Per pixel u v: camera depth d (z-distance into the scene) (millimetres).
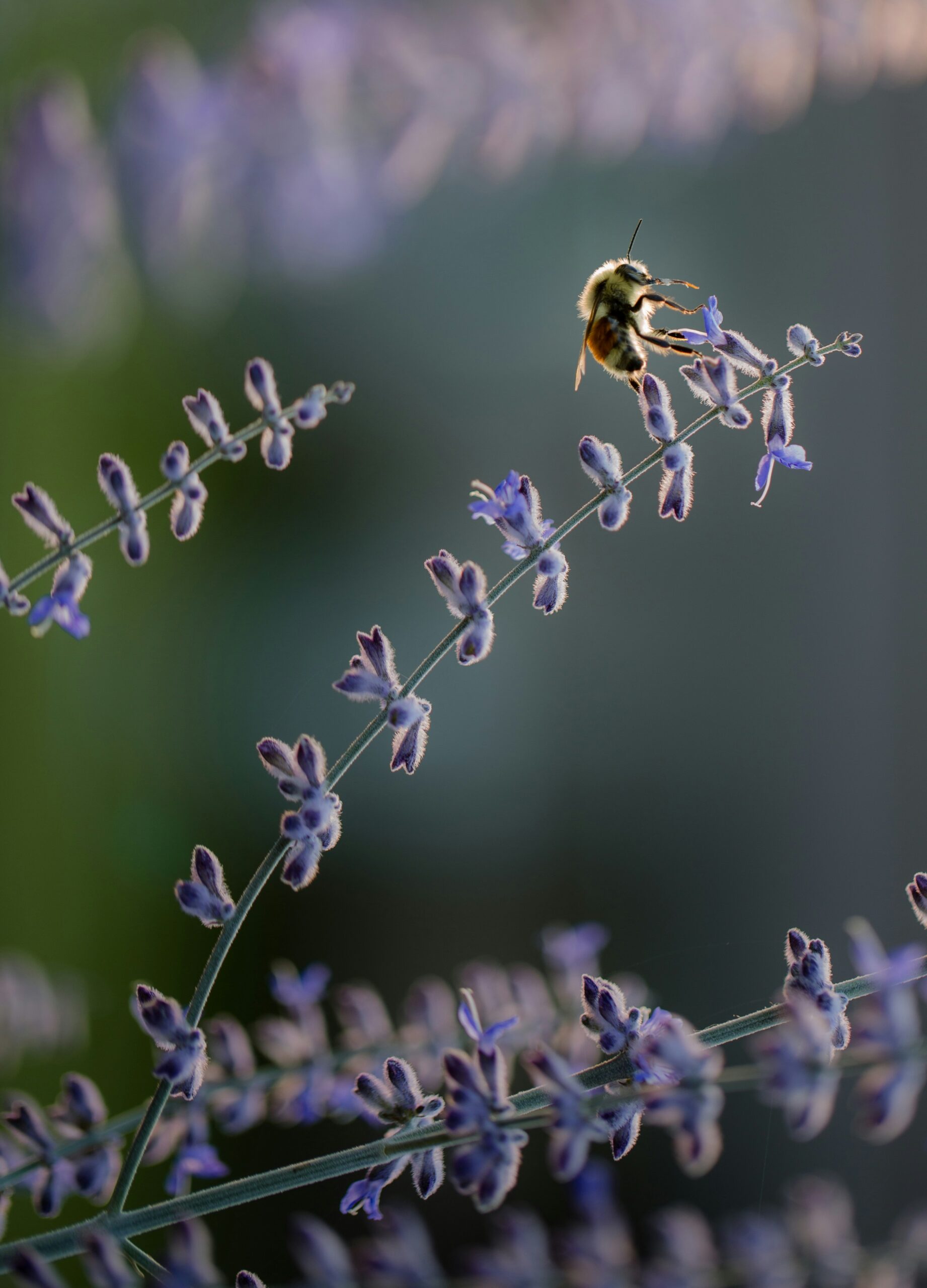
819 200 1011
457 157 825
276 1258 643
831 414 1044
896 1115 423
